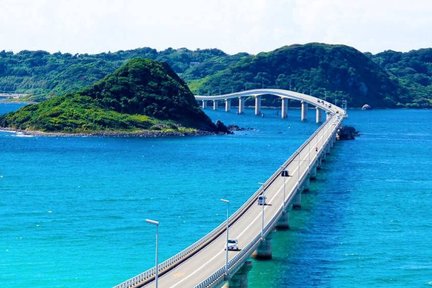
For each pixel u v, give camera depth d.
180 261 132.88
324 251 162.38
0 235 174.50
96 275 143.00
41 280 139.75
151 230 182.38
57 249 162.00
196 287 108.81
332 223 193.25
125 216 199.38
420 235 181.25
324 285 137.25
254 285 136.38
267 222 165.38
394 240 174.88
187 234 178.75
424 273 146.75
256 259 154.62
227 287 132.75
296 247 165.50
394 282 140.50
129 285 114.62
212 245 145.38
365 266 151.00
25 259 153.50
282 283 137.75
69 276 142.25
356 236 178.12
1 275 142.38
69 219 194.00
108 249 162.50
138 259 154.50
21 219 193.50
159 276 122.56
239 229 160.50
